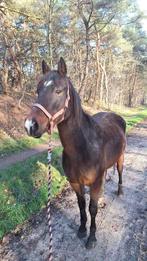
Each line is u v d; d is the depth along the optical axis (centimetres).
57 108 320
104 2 2298
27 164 716
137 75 5634
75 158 375
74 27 2580
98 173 398
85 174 384
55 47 2478
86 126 382
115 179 727
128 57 4134
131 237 457
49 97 313
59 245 433
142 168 852
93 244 427
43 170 683
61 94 322
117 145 490
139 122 2186
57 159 791
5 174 630
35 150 1046
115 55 3875
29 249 423
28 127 300
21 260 400
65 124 352
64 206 558
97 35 2702
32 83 2491
